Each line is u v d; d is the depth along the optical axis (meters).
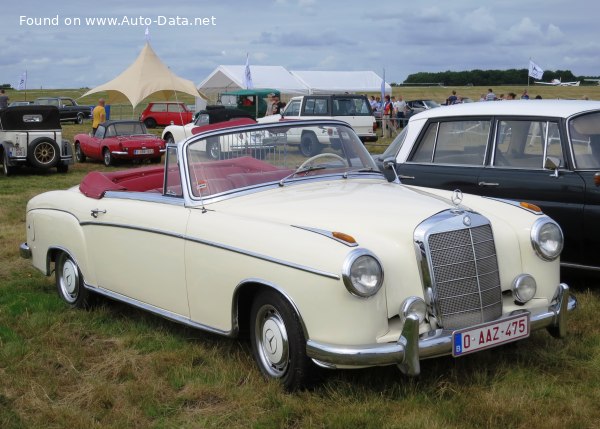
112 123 18.88
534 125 5.82
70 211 5.40
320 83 29.41
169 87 15.73
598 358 4.19
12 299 5.85
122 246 4.86
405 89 75.31
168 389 4.00
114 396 3.92
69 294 5.62
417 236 3.69
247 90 26.45
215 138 4.58
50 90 79.06
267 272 3.74
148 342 4.75
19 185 14.02
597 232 5.38
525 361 4.19
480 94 58.59
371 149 19.50
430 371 4.05
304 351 3.67
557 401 3.67
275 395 3.77
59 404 3.85
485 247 3.87
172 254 4.42
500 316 3.92
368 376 3.97
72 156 16.39
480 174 6.05
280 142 4.73
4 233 8.77
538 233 4.07
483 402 3.62
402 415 3.53
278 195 4.43
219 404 3.81
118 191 5.18
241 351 4.45
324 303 3.49
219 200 4.42
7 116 15.59
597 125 5.70
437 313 3.67
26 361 4.42
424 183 6.42
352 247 3.49
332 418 3.50
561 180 5.55
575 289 5.73
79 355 4.52
